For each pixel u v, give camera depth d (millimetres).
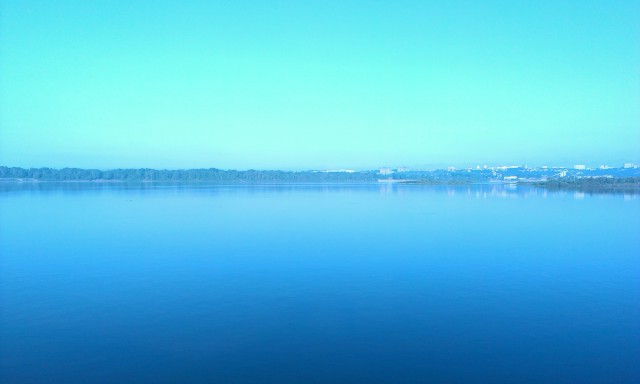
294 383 9070
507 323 12039
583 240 25172
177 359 10047
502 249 22406
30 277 16922
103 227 30766
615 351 10336
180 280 16438
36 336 11258
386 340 11000
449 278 16609
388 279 16516
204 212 40812
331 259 20016
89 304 13695
